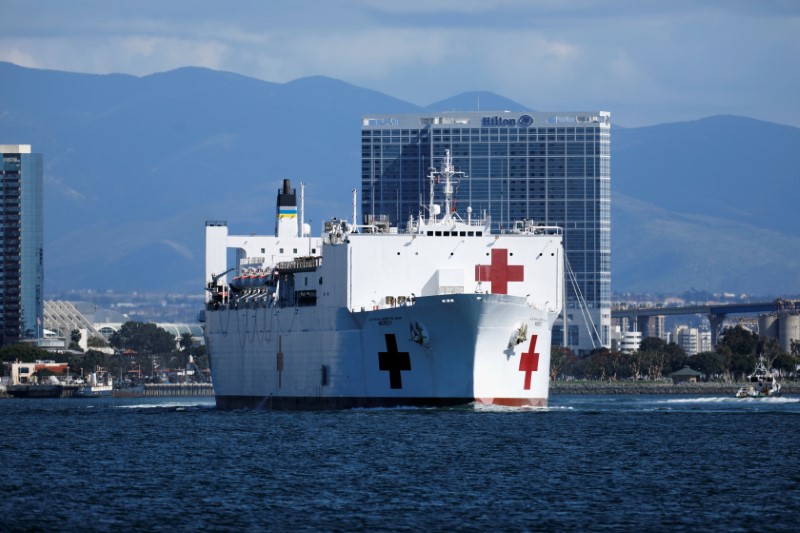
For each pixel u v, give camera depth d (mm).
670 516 184000
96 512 186125
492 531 174625
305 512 186125
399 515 184125
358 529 175500
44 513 185375
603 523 179500
